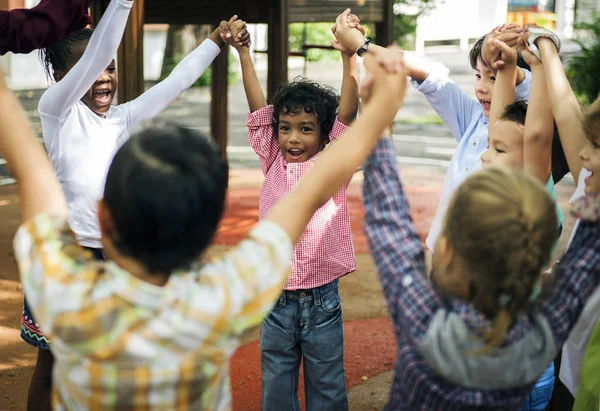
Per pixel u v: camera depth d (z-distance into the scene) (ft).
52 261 4.75
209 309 4.71
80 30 10.73
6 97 5.34
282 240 5.08
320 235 9.99
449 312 5.24
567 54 45.47
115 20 9.22
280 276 5.01
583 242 5.82
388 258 5.46
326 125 10.61
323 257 10.03
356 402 12.77
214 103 29.58
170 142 4.87
